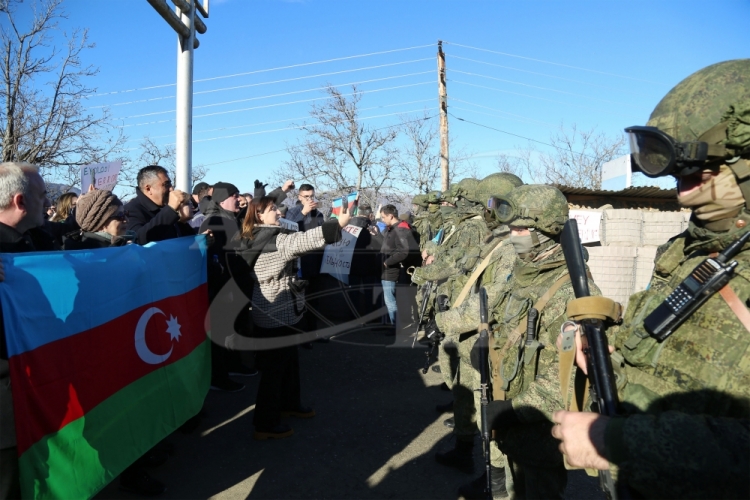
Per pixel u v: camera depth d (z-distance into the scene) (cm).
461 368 384
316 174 2323
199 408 410
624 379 150
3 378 223
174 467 399
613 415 136
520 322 251
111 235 367
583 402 184
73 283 271
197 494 361
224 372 568
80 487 265
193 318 414
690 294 130
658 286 151
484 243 420
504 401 244
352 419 501
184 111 636
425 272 481
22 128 1466
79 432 269
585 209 1002
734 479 110
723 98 126
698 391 126
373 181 2333
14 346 228
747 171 126
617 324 169
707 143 125
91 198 361
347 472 395
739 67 130
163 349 361
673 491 116
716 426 115
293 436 459
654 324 136
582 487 375
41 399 244
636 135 138
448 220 620
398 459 417
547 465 237
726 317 126
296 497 359
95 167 555
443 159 2141
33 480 236
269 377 445
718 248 134
